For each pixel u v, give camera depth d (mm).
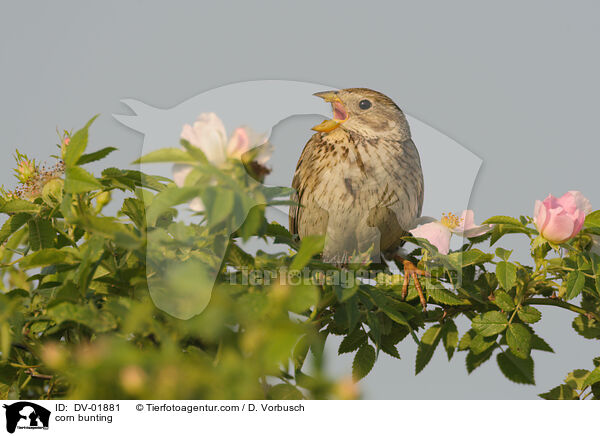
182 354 2160
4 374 2756
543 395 3357
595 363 3412
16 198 3199
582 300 3412
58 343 2711
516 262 3336
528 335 3047
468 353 3234
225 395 1954
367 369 3152
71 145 2234
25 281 3037
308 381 2295
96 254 2189
